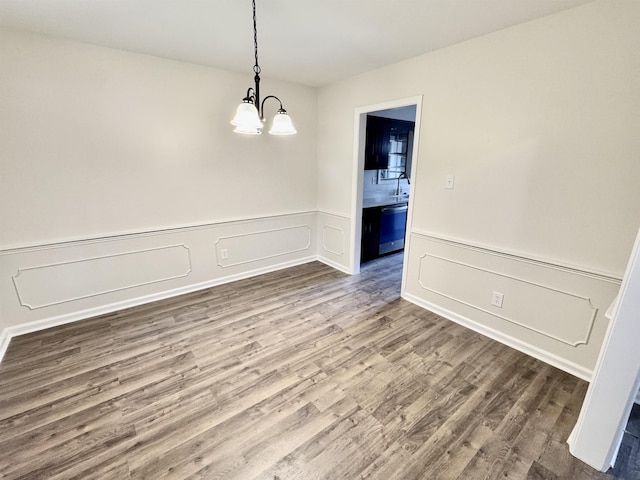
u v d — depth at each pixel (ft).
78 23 6.67
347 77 10.82
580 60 5.81
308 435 5.24
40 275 8.16
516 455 4.89
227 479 4.52
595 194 5.99
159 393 6.16
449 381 6.53
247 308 9.74
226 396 6.10
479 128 7.55
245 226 11.74
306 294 10.78
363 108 10.55
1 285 7.66
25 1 5.72
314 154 12.98
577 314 6.54
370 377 6.65
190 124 9.73
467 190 8.07
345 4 5.80
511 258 7.44
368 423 5.49
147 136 9.07
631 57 5.27
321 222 13.69
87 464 4.73
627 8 5.21
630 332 4.10
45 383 6.41
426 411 5.75
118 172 8.80
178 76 9.24
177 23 6.66
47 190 7.92
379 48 8.03
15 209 7.61
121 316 9.16
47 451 4.93
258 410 5.76
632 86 5.33
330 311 9.59
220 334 8.27
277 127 6.66
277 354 7.44
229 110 10.36
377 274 12.74
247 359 7.24
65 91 7.74
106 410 5.74
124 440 5.13
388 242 15.26
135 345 7.75
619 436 4.47
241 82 10.39
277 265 13.10
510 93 6.88
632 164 5.50
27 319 8.18
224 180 10.82
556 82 6.17
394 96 9.45
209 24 6.70
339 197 12.42
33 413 5.65
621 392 4.26
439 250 9.08
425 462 4.78
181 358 7.26
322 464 4.75
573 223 6.35
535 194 6.81
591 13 5.58
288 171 12.38
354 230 12.12
